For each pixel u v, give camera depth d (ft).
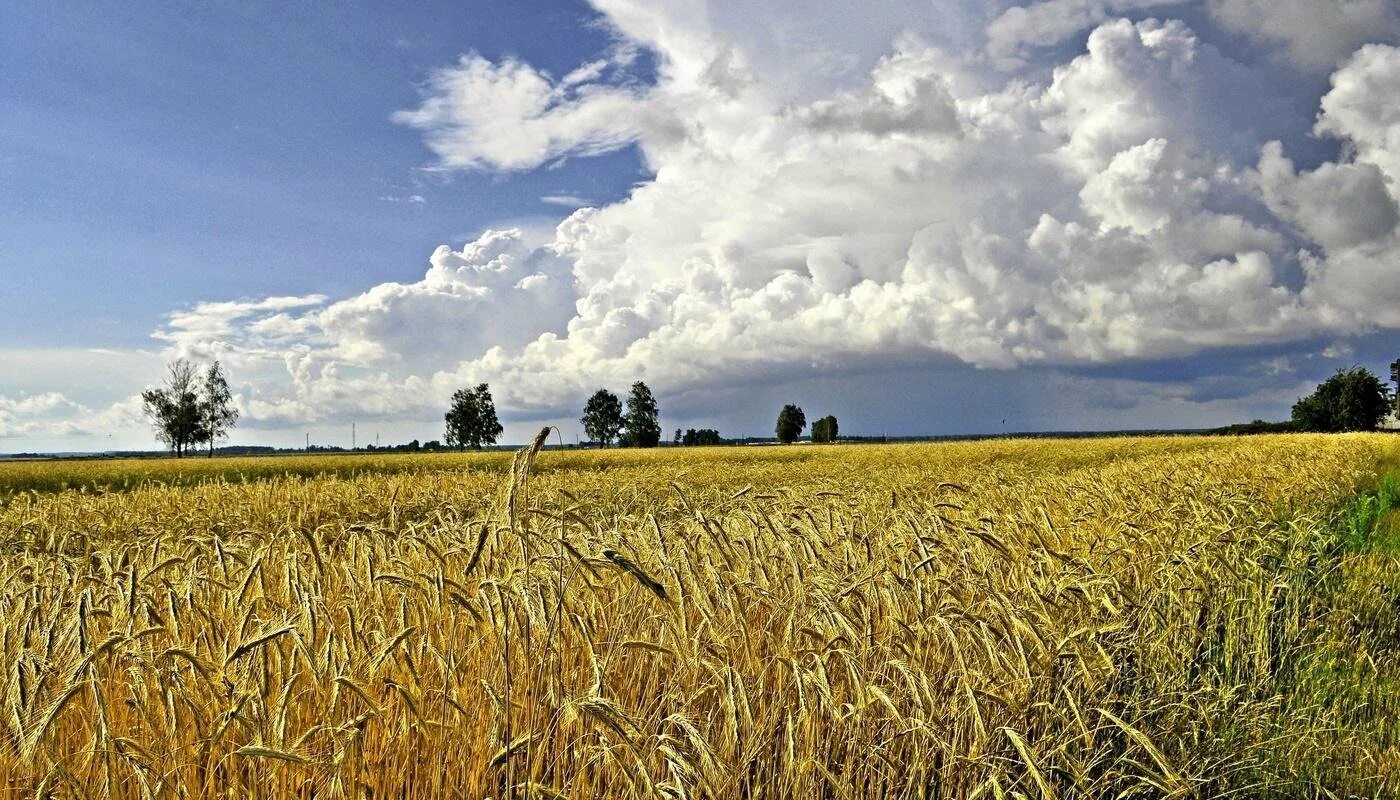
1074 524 27.76
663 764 11.14
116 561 17.07
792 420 485.56
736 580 15.56
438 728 10.52
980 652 14.01
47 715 8.58
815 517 20.98
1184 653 17.21
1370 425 394.52
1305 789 14.48
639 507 32.35
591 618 13.09
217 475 123.13
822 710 12.03
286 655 11.96
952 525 19.70
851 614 13.70
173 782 9.55
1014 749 12.35
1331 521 41.19
